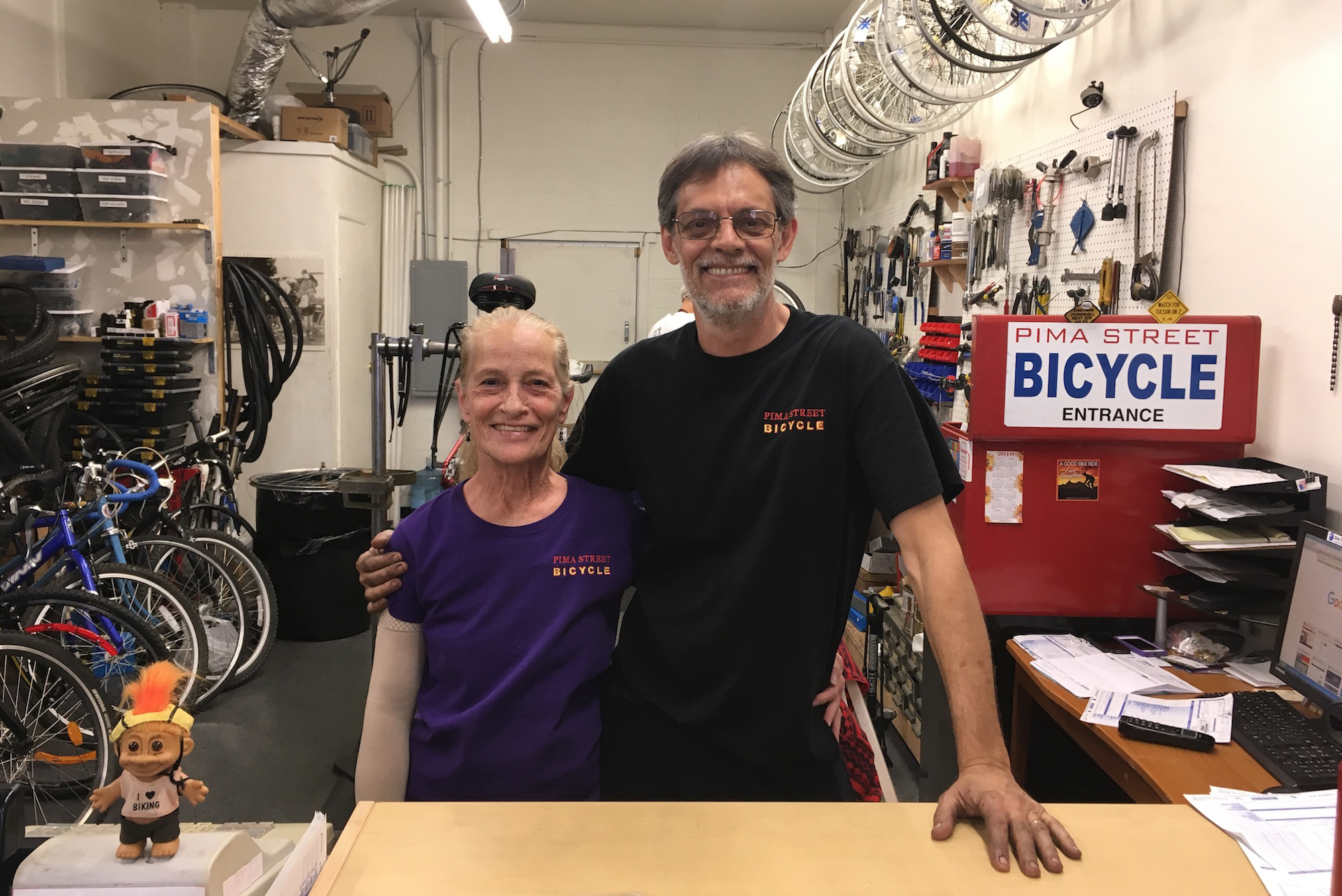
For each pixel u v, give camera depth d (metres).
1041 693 1.84
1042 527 2.00
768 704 1.29
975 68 2.67
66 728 2.62
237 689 3.50
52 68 4.72
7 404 3.27
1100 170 2.65
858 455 1.29
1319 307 1.83
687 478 1.35
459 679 1.31
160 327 3.95
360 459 5.42
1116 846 0.94
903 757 2.85
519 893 0.84
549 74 5.97
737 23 5.86
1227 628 1.96
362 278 5.43
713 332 1.35
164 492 3.40
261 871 0.86
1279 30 1.94
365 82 5.89
